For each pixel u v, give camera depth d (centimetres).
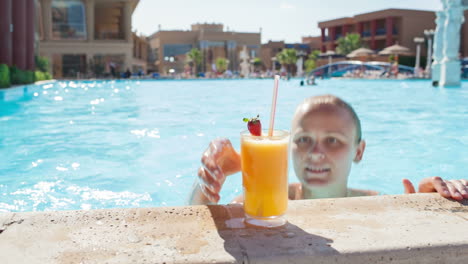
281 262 123
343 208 164
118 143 549
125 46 3378
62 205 310
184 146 534
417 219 152
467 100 1201
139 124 729
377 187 376
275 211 141
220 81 3056
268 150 138
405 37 4712
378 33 5034
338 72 4078
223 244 131
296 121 221
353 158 243
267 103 1136
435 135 631
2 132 632
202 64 5441
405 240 132
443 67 1902
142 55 5059
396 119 804
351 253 125
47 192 339
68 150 505
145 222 149
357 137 230
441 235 137
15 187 351
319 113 212
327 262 124
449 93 1484
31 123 727
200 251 126
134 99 1269
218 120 786
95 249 128
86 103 1112
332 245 129
